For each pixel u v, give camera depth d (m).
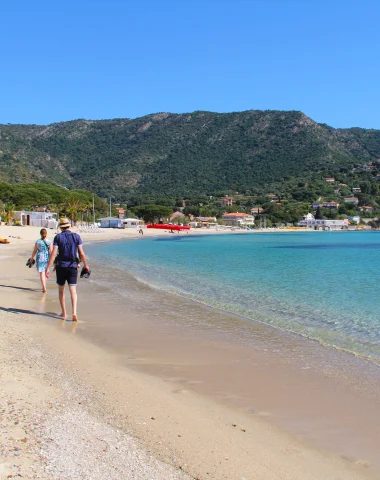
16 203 101.88
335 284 21.34
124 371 7.81
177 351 9.39
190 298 16.58
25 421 5.26
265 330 11.60
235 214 197.88
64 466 4.34
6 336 9.59
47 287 18.03
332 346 10.06
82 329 11.13
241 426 5.71
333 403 6.61
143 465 4.50
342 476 4.59
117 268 27.98
